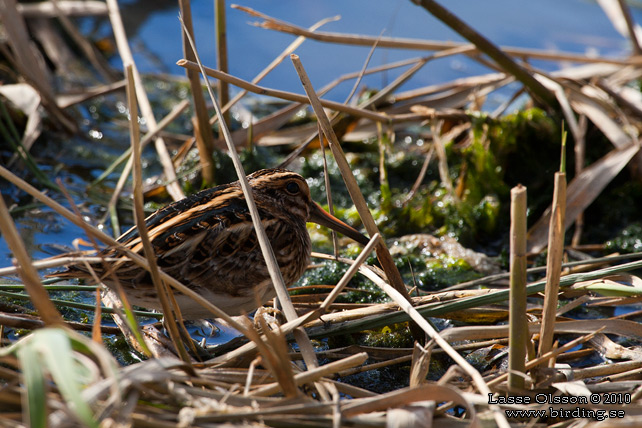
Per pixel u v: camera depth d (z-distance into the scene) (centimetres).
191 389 505
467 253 887
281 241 679
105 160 1027
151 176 999
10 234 475
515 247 506
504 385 554
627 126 973
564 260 865
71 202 538
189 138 1070
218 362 579
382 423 484
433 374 642
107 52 1280
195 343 660
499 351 672
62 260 528
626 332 614
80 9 1262
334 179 1030
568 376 578
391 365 655
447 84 1105
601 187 913
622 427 468
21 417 458
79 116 1105
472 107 1072
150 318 721
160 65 1275
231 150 597
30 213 882
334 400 483
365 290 778
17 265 541
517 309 522
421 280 834
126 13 1373
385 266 654
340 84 1210
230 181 967
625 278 653
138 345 639
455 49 1017
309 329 663
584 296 630
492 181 974
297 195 737
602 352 661
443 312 623
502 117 1039
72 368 407
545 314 557
